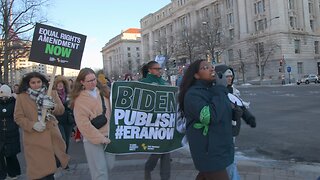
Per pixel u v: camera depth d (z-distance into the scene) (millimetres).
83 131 4875
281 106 20016
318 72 80625
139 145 5461
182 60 80688
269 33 77562
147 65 6141
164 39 96250
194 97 3635
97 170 4992
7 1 34812
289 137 10445
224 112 3631
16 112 5250
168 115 5598
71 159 8797
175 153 8609
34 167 5184
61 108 5992
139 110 5430
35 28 5285
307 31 79812
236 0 88000
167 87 5562
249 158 8039
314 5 82938
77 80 5039
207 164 3648
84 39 5590
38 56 5312
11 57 39844
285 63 74812
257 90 46562
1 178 6844
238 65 84938
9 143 6664
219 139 3643
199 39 71812
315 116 14539
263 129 12227
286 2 77750
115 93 5305
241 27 85688
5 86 6570
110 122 5266
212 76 3832
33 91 5301
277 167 6891
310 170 6617
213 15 91250
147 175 6000
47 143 5254
